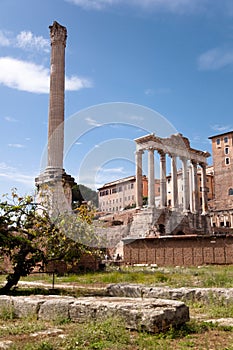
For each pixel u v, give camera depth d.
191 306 13.13
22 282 23.69
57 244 18.67
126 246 40.12
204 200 81.75
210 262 36.69
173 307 9.54
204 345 7.90
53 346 7.57
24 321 10.30
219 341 8.29
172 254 38.31
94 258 29.91
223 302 13.08
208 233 69.31
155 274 26.42
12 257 17.88
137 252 39.69
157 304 9.77
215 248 36.78
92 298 11.12
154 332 8.66
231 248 36.19
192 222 68.62
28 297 11.91
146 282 22.00
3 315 11.23
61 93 37.50
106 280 23.80
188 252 37.72
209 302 13.32
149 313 8.89
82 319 10.02
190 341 8.23
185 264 37.53
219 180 96.06
